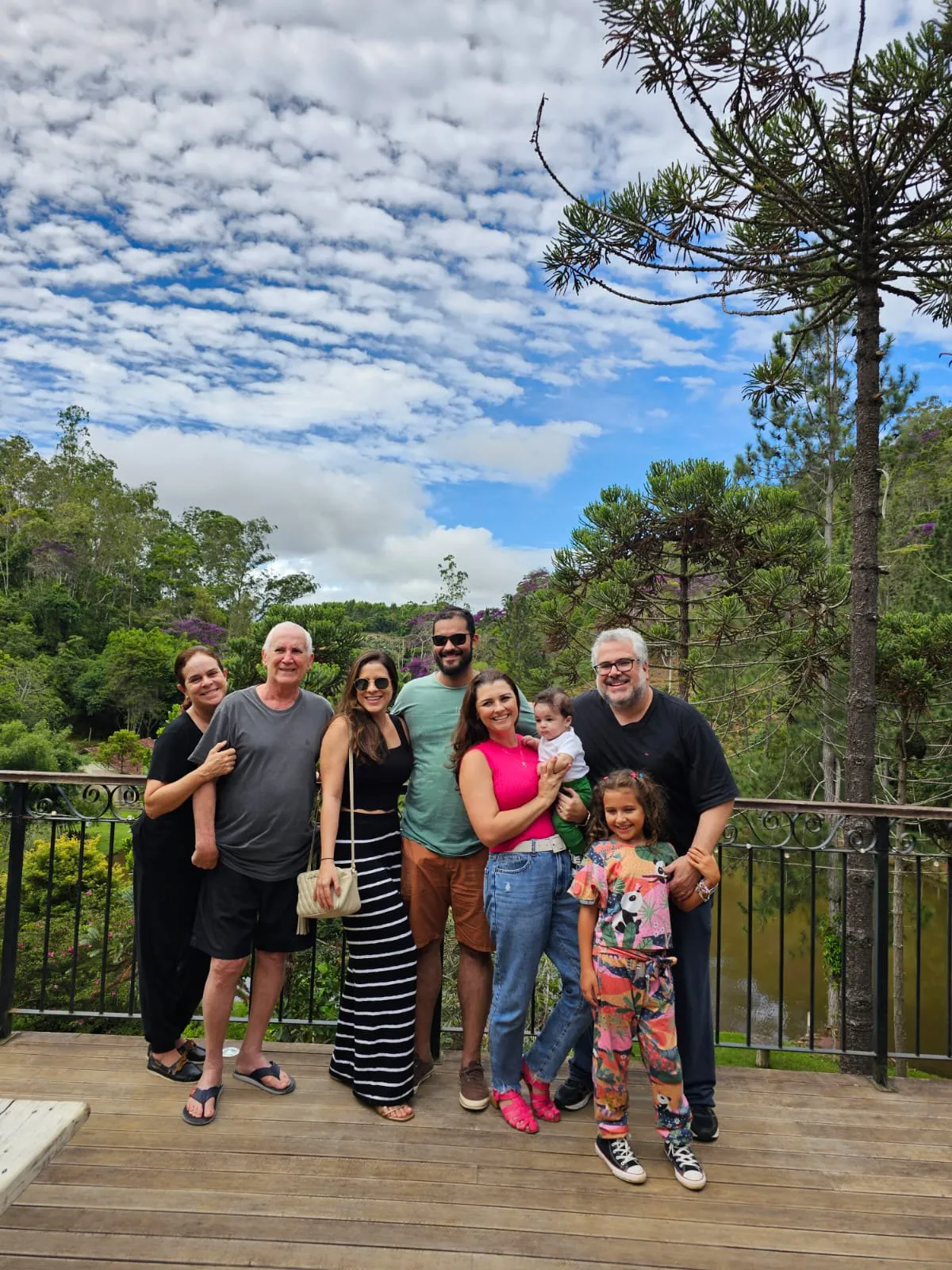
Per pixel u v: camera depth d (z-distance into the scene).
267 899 2.32
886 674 8.19
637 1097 2.54
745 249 5.16
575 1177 2.04
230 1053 2.70
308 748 2.35
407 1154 2.12
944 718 8.92
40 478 64.94
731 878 11.20
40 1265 1.66
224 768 2.23
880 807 2.78
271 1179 1.98
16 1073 2.52
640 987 2.07
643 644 2.30
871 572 5.36
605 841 2.21
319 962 5.68
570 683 9.80
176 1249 1.72
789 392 6.59
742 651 9.98
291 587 74.69
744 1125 2.38
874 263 5.01
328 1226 1.81
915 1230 1.88
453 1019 5.26
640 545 8.98
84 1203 1.86
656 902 2.10
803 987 10.09
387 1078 2.30
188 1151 2.10
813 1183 2.07
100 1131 2.18
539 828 2.30
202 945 2.28
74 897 7.66
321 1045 2.82
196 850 2.23
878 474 5.36
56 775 2.85
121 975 6.78
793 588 8.23
